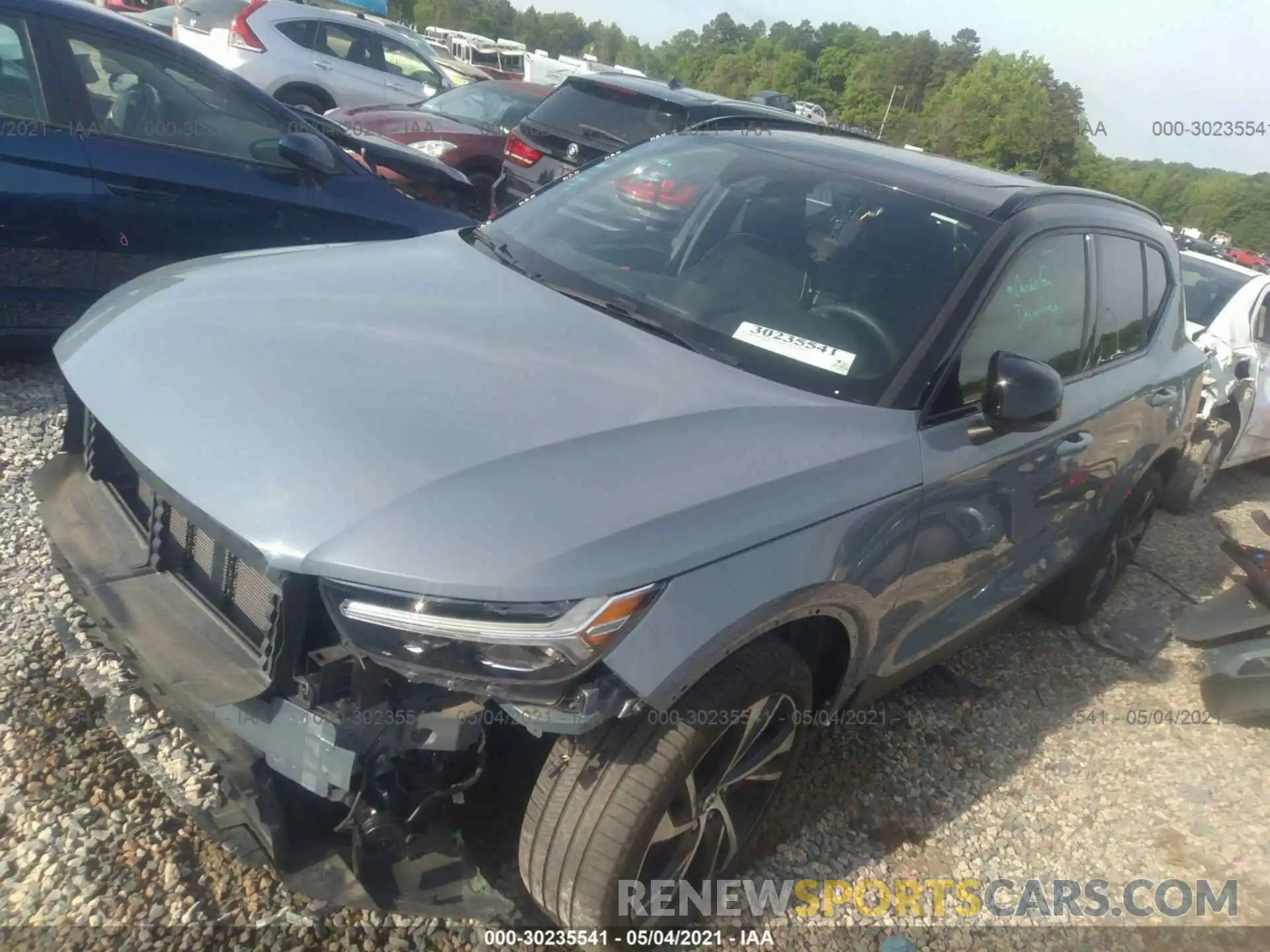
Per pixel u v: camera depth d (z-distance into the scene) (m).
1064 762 3.79
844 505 2.50
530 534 2.04
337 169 5.51
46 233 4.58
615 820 2.18
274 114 5.35
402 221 5.72
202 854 2.50
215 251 5.14
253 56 11.82
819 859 2.98
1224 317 7.33
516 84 11.48
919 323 2.96
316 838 2.22
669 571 2.12
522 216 3.71
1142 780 3.78
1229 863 3.40
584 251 3.37
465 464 2.14
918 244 3.17
